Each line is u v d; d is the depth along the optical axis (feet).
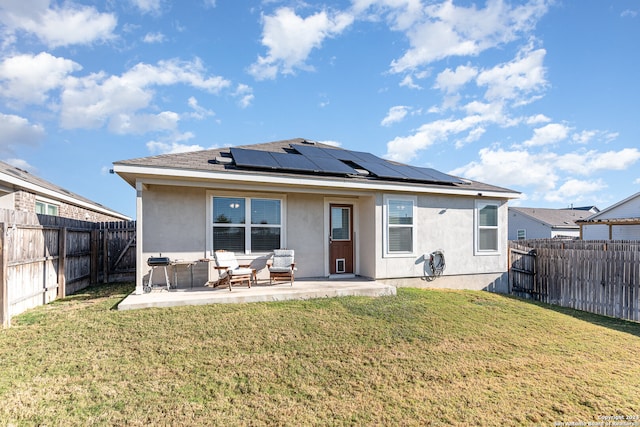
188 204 26.11
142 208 24.32
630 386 13.00
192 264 25.76
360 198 31.22
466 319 20.61
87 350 14.64
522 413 11.09
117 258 32.42
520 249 33.65
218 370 13.32
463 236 32.30
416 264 30.17
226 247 26.99
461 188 30.83
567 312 25.39
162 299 20.54
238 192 27.43
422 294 25.99
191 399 11.37
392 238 29.43
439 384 12.87
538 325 20.54
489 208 33.63
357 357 14.87
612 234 64.03
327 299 22.91
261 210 28.14
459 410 11.19
